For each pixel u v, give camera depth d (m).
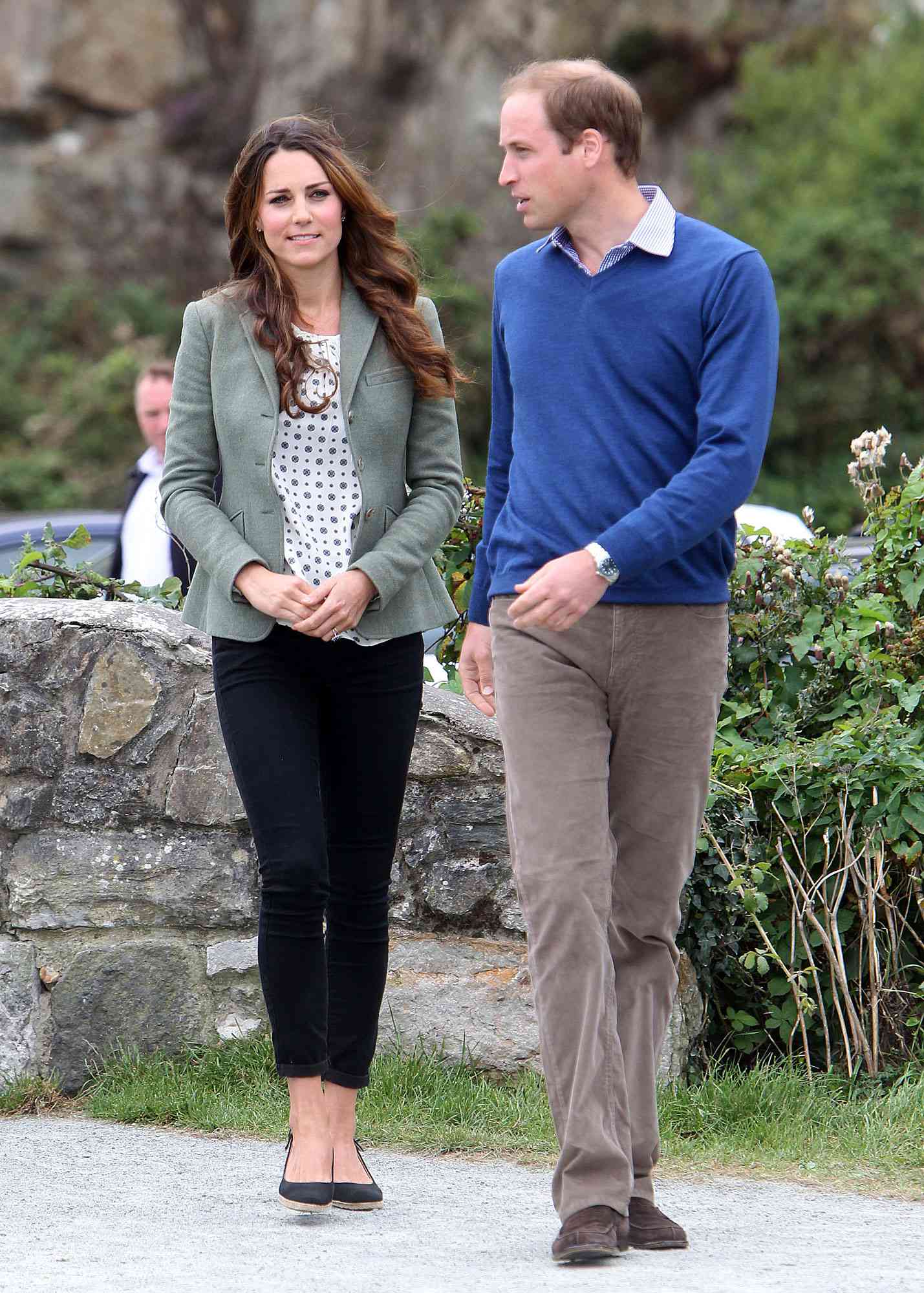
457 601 20.08
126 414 70.94
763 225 65.69
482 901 16.89
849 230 62.50
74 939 16.73
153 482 24.30
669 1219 11.52
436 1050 16.53
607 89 11.37
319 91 77.00
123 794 16.86
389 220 12.95
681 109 74.31
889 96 67.81
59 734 16.91
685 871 11.72
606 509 11.34
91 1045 16.56
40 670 16.97
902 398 61.81
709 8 73.88
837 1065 17.02
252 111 79.06
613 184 11.46
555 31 74.06
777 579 19.05
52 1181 13.29
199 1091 15.98
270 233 12.48
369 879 12.70
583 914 10.94
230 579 12.11
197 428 12.72
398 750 12.66
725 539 11.55
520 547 11.55
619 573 10.66
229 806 16.86
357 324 12.78
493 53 74.50
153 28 78.12
